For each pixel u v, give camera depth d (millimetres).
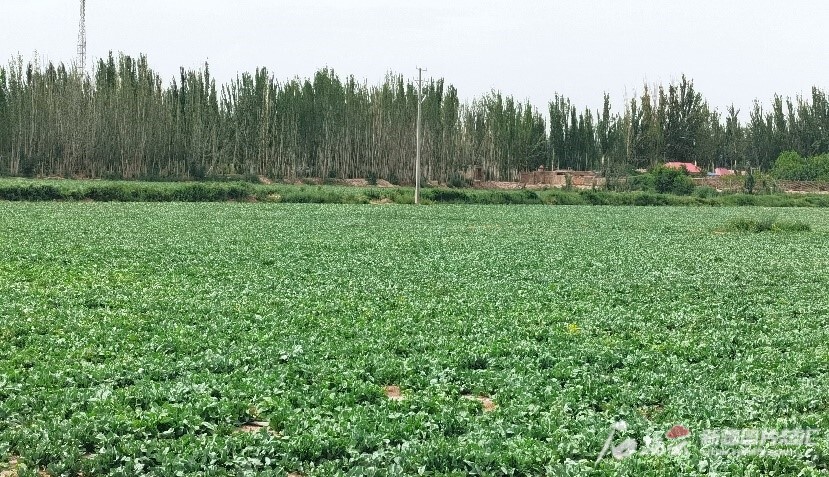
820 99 180500
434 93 138500
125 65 123688
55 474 12695
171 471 12656
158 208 70438
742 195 114438
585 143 164500
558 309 26953
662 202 103125
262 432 14242
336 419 15156
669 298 29938
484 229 59312
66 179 111938
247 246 43625
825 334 23984
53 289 28344
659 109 168250
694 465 13141
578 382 18188
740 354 21391
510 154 145875
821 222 75812
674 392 17406
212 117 127188
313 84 133375
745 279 35688
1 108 115188
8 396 16172
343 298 27984
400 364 19094
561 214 78125
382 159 134125
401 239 49969
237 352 19734
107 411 15156
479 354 20109
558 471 12797
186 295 27859
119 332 21719
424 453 13359
